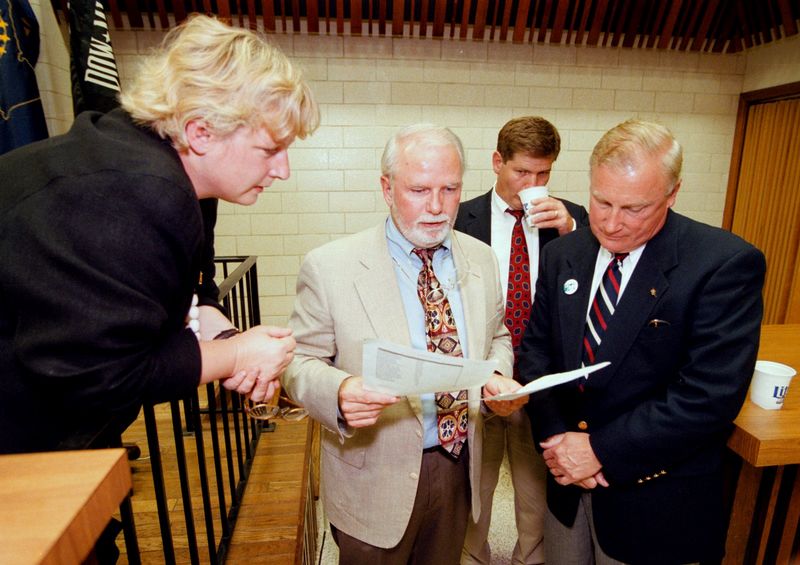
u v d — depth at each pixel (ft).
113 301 2.07
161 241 2.21
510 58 10.93
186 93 2.35
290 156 11.01
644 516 3.68
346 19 10.38
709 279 3.28
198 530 5.42
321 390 3.46
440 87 10.94
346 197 11.33
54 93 9.42
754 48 11.18
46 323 2.04
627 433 3.51
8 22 7.50
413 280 3.89
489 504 5.53
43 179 2.09
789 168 10.59
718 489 3.70
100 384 2.12
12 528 1.20
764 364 4.41
